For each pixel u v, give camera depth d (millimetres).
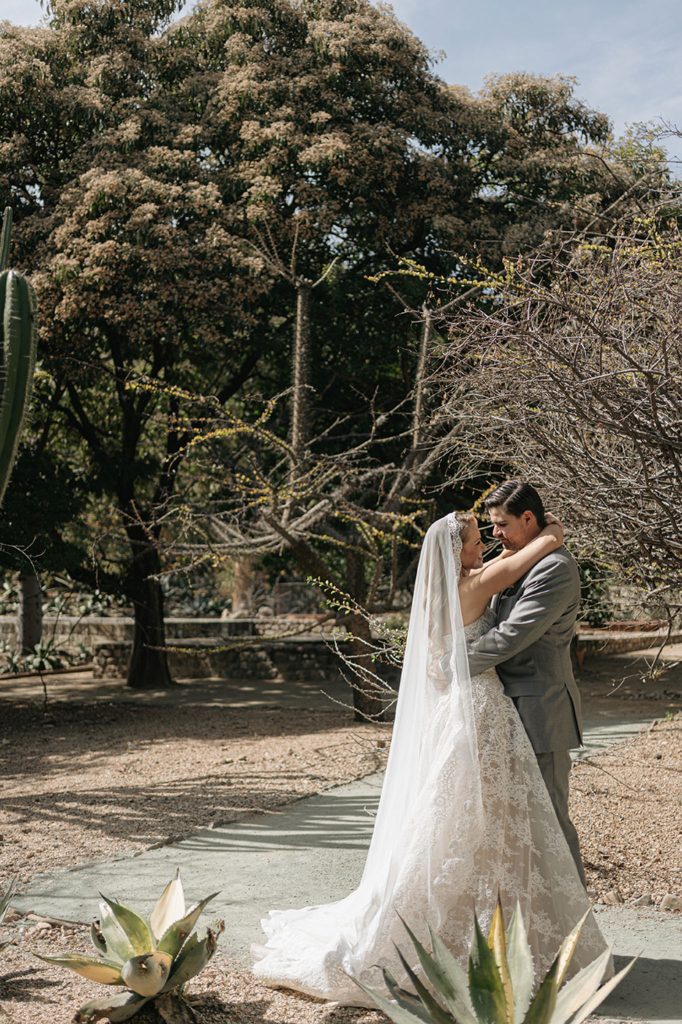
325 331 12219
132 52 13422
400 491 9898
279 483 10383
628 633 16156
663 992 3422
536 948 3396
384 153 12125
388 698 11039
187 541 11086
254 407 14461
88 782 7711
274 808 6512
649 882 4664
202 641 15930
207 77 13188
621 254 4797
